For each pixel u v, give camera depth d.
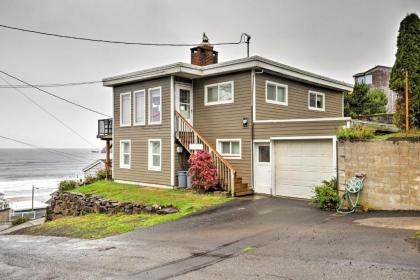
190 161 14.54
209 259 6.36
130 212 13.09
